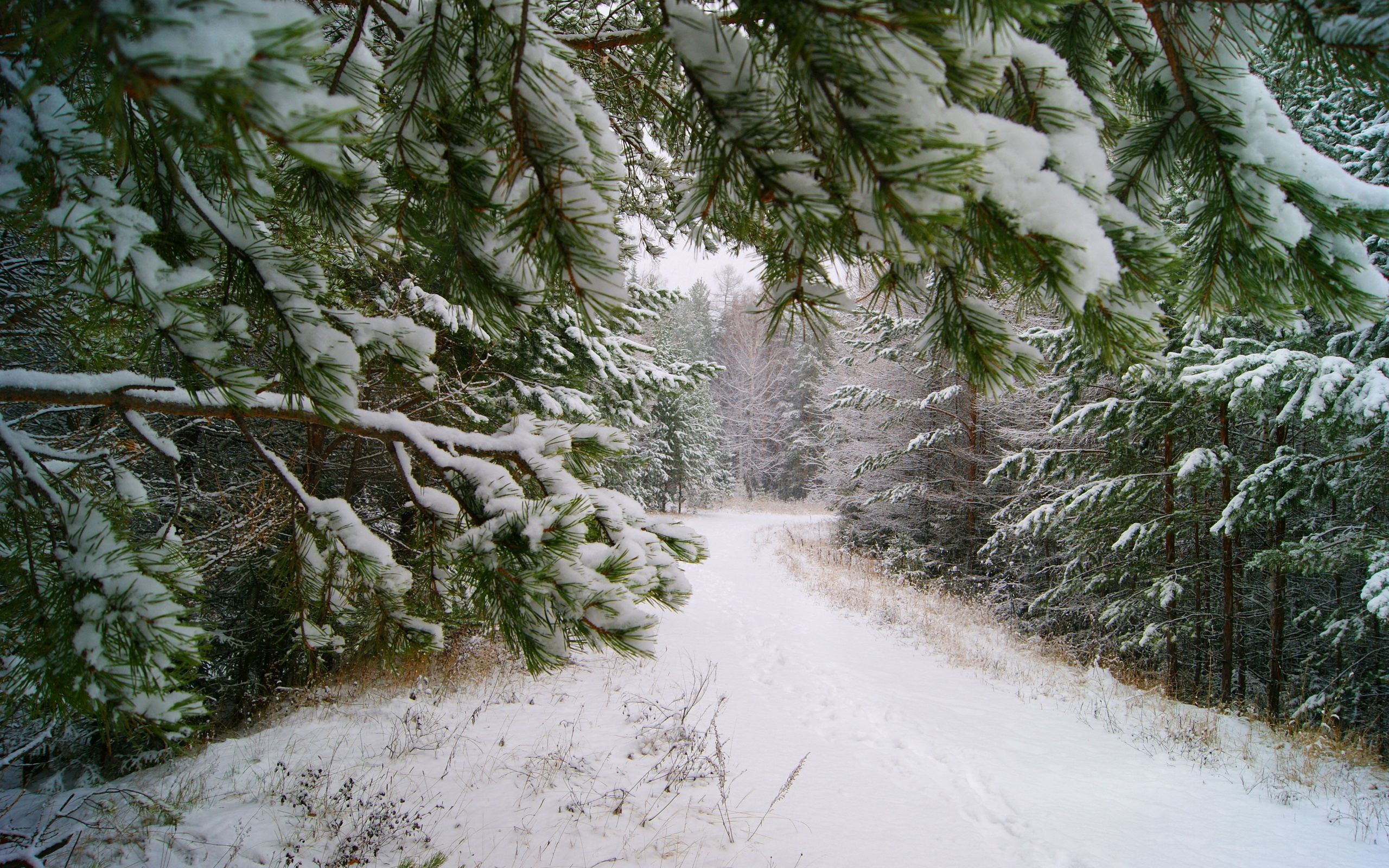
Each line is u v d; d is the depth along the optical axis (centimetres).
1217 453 779
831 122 91
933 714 670
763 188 104
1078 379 905
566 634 138
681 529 194
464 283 149
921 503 1562
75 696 101
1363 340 639
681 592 179
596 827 409
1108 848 425
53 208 103
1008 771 540
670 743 541
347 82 139
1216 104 130
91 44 60
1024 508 1212
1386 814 486
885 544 1686
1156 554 966
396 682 655
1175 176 144
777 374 3819
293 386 156
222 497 517
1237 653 944
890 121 83
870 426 1625
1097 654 948
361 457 663
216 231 140
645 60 143
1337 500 754
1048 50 121
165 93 56
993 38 84
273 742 526
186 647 108
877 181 87
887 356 1436
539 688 675
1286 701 789
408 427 171
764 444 3869
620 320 116
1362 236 128
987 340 120
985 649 945
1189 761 579
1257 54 126
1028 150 101
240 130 61
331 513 170
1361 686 735
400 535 598
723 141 106
